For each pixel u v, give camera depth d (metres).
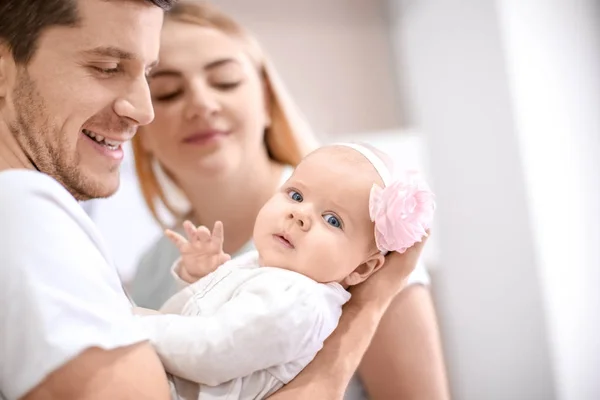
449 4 2.84
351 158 1.14
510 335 2.72
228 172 1.57
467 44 2.76
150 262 1.63
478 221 2.80
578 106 2.76
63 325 0.75
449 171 2.93
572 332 2.63
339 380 0.97
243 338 0.90
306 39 3.03
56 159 0.98
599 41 2.81
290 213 1.08
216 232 1.17
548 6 2.70
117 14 0.98
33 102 0.96
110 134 1.03
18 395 0.74
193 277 1.17
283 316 0.92
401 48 3.15
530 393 2.64
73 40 0.96
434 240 2.94
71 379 0.74
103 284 0.82
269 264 1.08
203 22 1.60
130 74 1.03
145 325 0.93
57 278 0.76
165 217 1.74
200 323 0.91
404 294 1.35
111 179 1.07
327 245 1.05
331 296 1.03
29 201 0.79
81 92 0.97
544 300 2.55
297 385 0.94
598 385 2.68
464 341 2.89
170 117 1.56
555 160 2.67
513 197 2.63
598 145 2.80
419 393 1.32
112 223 2.21
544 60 2.68
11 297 0.74
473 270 2.84
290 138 1.70
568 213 2.68
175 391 0.90
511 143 2.61
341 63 3.07
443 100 2.93
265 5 2.97
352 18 3.10
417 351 1.33
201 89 1.54
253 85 1.62
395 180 1.13
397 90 3.15
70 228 0.82
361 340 1.02
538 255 2.56
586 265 2.70
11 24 0.94
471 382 2.88
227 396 0.91
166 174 1.69
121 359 0.78
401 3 3.14
